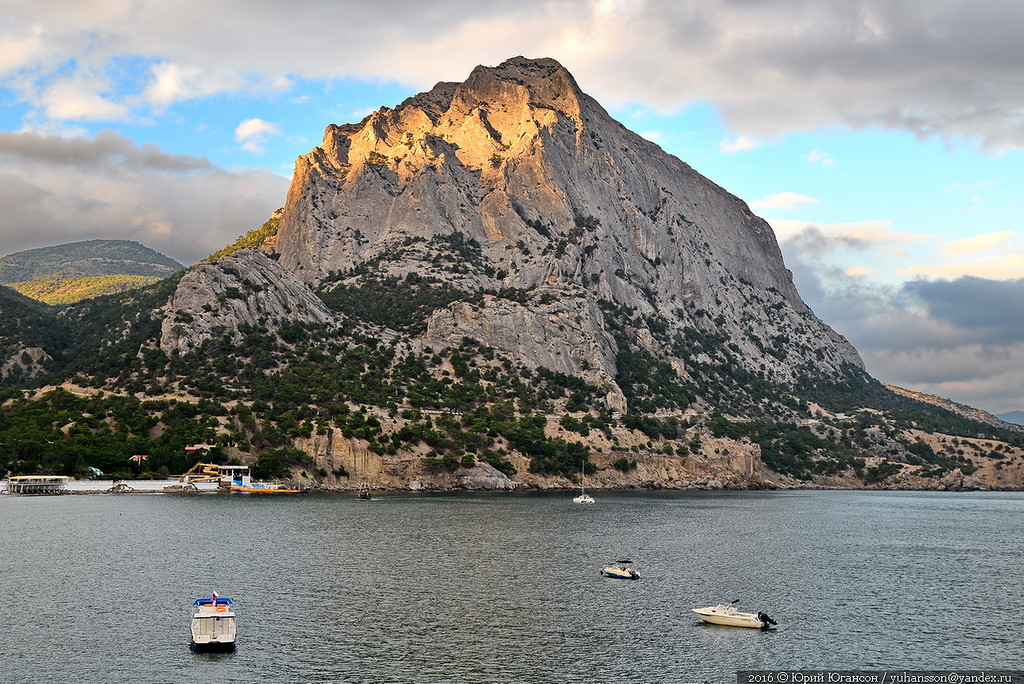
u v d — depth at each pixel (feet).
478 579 448.24
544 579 451.53
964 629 370.94
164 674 296.51
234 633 326.85
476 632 349.82
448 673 303.07
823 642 348.18
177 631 342.44
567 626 361.51
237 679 293.23
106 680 290.56
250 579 435.12
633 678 302.66
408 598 402.11
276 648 324.19
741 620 366.63
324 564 478.59
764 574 482.69
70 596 393.70
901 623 378.94
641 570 485.56
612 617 376.68
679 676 306.35
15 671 297.33
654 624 367.25
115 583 420.77
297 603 388.16
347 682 292.81
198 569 457.27
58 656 311.88
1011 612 401.70
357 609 380.17
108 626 346.95
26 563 468.34
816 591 440.04
